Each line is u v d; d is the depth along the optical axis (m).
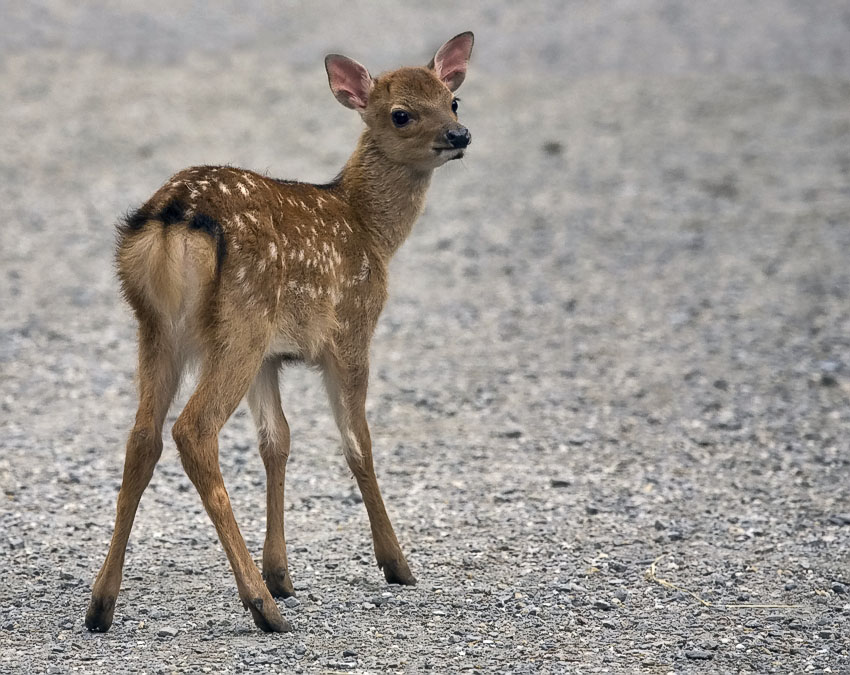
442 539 9.68
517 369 14.81
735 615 8.18
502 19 37.38
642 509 10.41
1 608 8.02
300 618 7.94
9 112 26.67
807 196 23.03
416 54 32.50
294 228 7.96
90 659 7.16
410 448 12.09
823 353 15.27
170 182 7.56
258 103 28.41
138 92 28.73
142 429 7.43
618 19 37.53
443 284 18.41
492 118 28.64
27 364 14.37
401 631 7.75
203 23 35.16
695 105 29.67
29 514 9.98
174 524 9.93
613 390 14.03
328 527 9.97
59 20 34.16
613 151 26.17
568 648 7.55
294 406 13.49
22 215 20.69
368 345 8.66
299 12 36.81
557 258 19.73
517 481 11.16
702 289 18.09
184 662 7.14
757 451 12.02
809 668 7.30
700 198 23.02
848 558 9.28
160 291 7.27
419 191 9.20
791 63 33.50
